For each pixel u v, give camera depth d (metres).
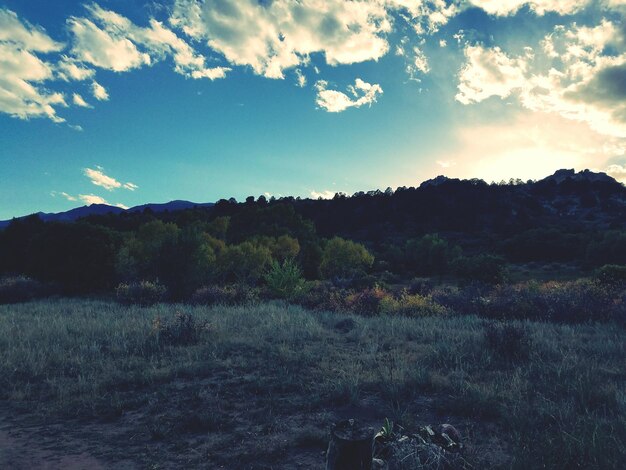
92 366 7.30
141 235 43.38
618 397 5.42
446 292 18.33
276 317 12.58
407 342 9.50
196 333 9.67
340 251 52.94
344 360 7.85
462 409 5.30
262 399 5.78
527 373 6.67
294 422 5.02
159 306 16.09
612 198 166.38
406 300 16.27
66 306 16.27
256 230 77.25
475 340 9.15
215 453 4.23
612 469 3.51
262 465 3.98
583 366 6.90
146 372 6.86
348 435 3.30
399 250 77.69
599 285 18.08
